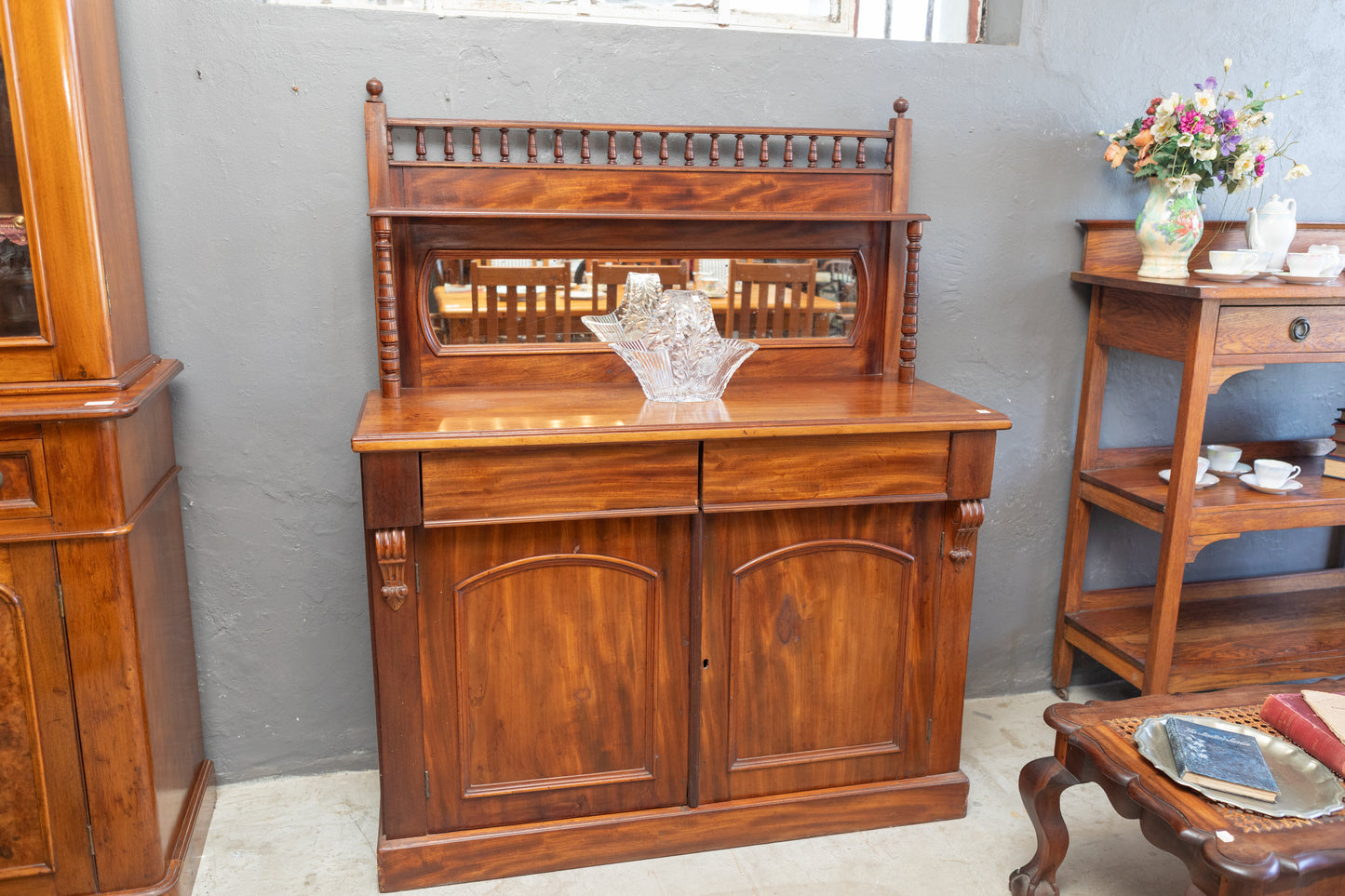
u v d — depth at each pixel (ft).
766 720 6.61
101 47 5.61
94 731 5.58
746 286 7.27
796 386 7.18
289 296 6.70
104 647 5.48
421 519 5.62
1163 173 7.35
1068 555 8.55
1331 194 8.59
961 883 6.36
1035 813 5.92
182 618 6.72
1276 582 9.30
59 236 5.18
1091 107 7.84
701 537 6.09
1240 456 8.53
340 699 7.45
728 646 6.39
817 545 6.35
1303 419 9.19
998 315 8.04
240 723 7.30
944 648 6.78
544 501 5.78
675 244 7.04
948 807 7.01
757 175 7.04
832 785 6.84
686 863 6.54
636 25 6.84
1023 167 7.79
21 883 5.70
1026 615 8.76
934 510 6.54
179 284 6.50
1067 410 8.42
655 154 7.10
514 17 6.64
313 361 6.84
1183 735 5.27
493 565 5.93
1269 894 4.44
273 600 7.16
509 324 6.93
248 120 6.38
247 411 6.81
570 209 6.79
